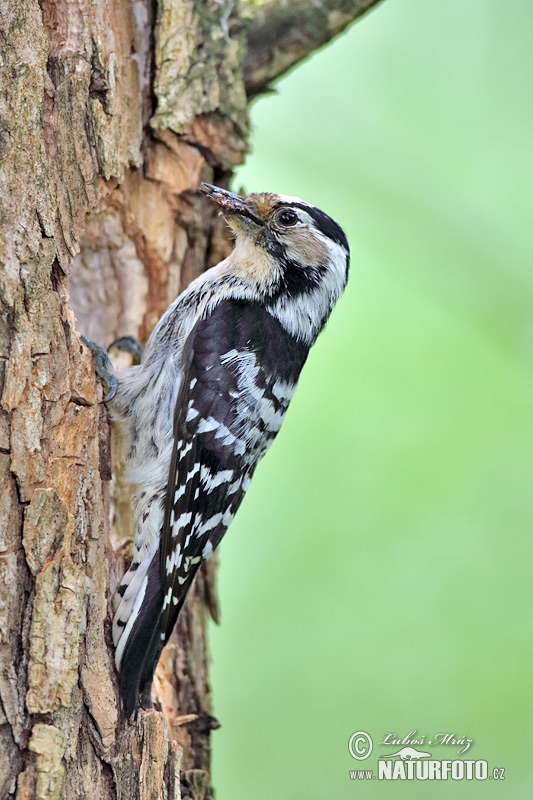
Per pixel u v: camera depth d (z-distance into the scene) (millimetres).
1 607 6383
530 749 10836
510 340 12352
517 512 11703
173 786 7309
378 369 12688
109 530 8000
